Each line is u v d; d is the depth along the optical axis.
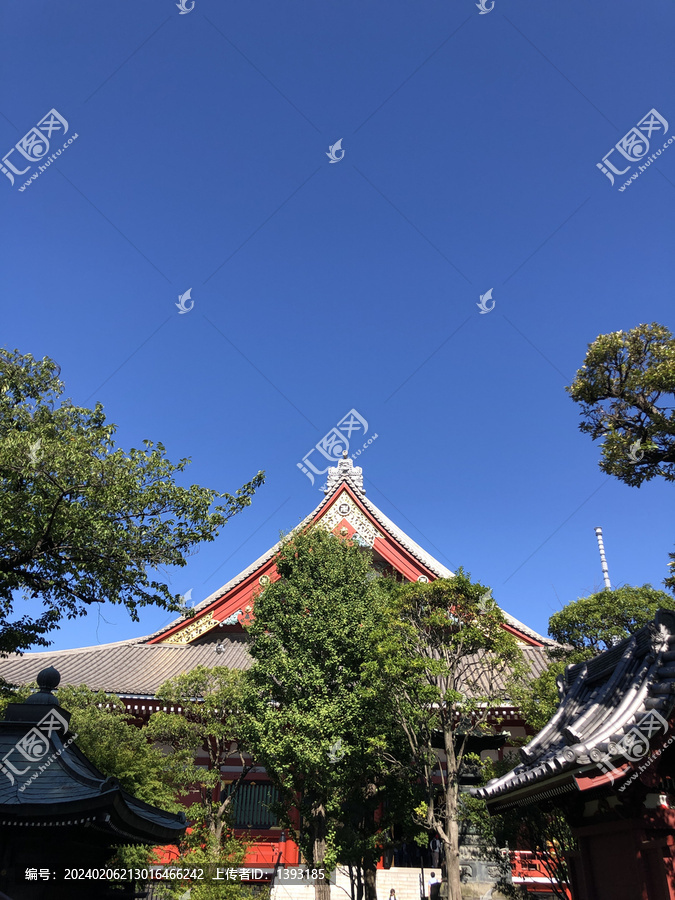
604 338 13.27
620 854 8.19
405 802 19.92
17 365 16.28
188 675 24.59
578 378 13.80
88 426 16.30
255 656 21.03
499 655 18.41
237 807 27.39
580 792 8.34
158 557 14.61
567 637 25.14
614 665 10.18
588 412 13.99
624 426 13.59
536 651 32.91
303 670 19.20
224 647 35.22
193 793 27.05
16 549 13.84
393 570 36.03
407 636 18.00
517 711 24.73
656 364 12.95
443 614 18.27
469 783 24.23
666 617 8.66
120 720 21.94
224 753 26.78
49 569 14.31
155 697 26.73
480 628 18.45
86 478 13.49
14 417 15.33
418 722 18.28
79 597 14.90
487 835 17.11
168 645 35.28
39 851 9.03
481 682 23.50
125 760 19.27
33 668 30.94
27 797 8.91
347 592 20.98
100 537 13.79
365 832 20.66
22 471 13.20
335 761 17.75
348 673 18.97
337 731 18.25
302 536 22.95
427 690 16.98
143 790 19.41
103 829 9.19
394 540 35.59
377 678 17.73
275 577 35.81
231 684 23.47
